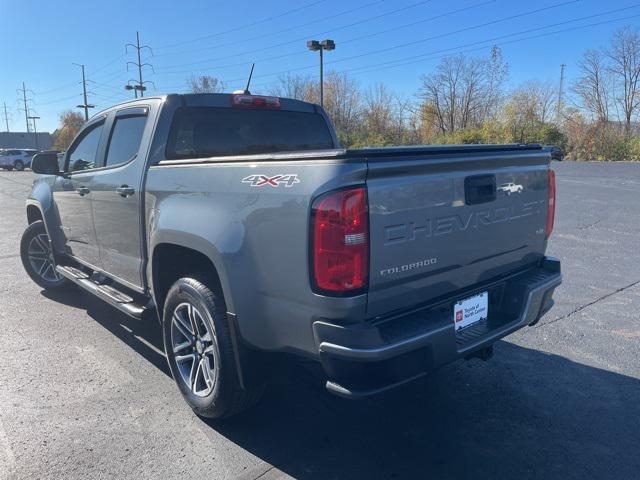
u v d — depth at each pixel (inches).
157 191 142.7
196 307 131.3
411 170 102.9
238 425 136.2
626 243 339.3
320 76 1412.4
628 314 209.8
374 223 97.9
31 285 266.2
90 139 198.2
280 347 112.0
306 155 101.9
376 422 137.6
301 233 101.1
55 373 165.2
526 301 131.0
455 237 113.7
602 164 1027.9
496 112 1756.9
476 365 168.1
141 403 146.9
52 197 220.7
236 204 115.3
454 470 117.7
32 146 3467.0
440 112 1972.2
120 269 173.0
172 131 157.5
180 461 121.0
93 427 134.8
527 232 136.5
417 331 103.0
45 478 114.9
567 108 1562.5
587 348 179.3
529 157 131.9
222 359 124.4
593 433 130.8
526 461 120.3
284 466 119.6
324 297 99.1
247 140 176.4
